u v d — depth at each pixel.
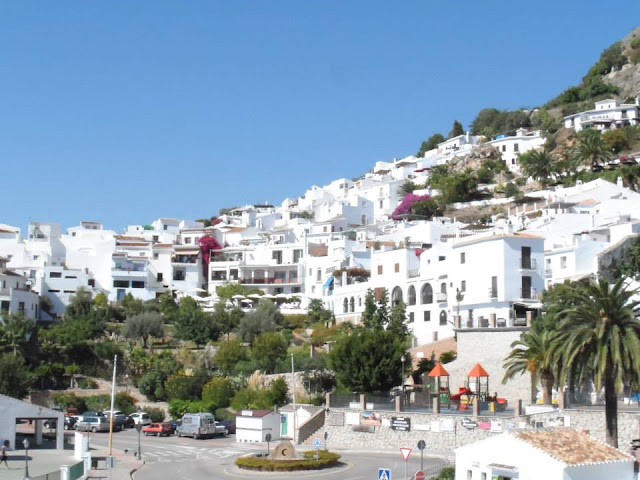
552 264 120.75
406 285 129.38
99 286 171.62
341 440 86.69
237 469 70.56
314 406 91.31
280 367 113.25
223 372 118.25
